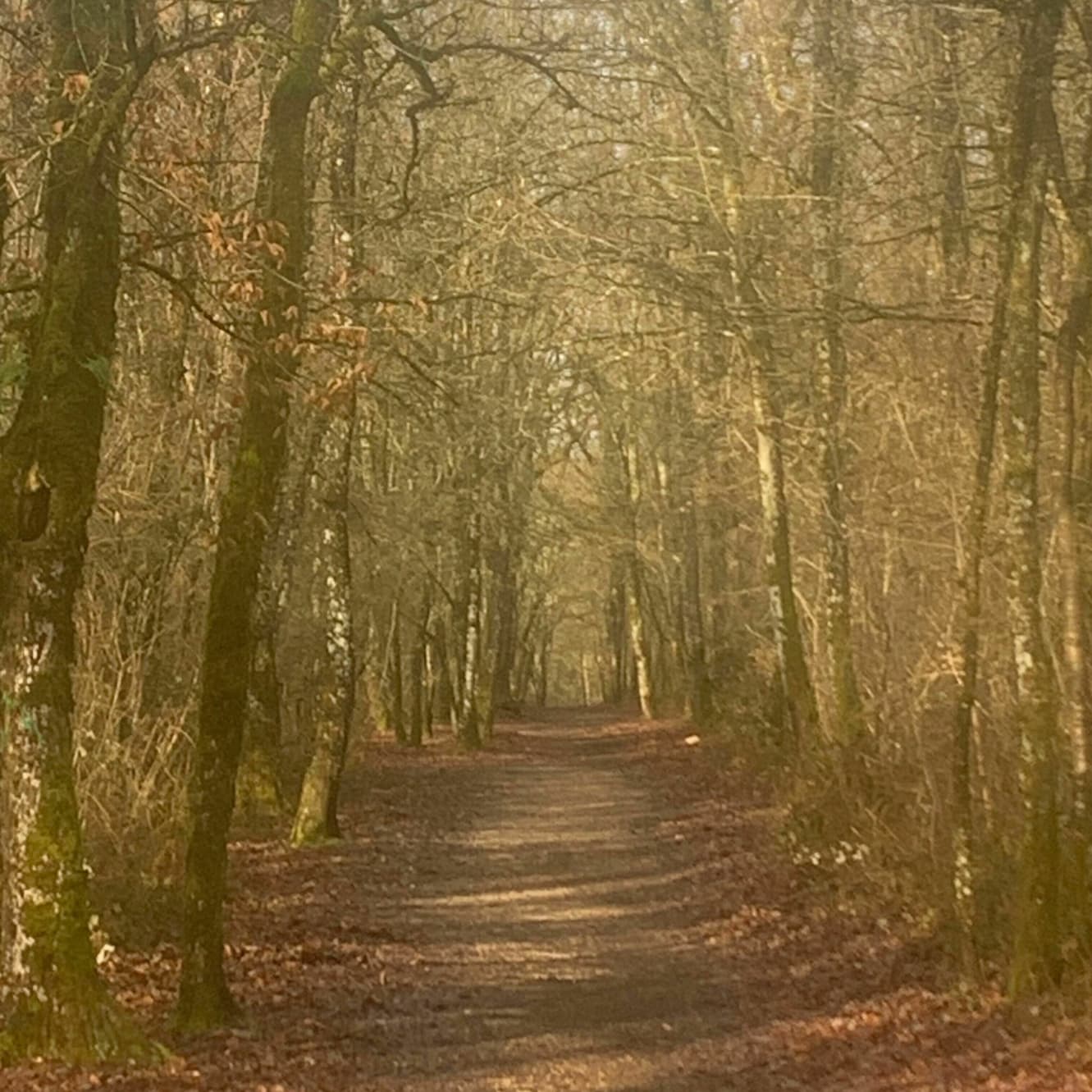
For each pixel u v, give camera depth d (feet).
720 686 122.62
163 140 41.19
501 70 63.62
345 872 59.93
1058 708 35.99
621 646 209.36
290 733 93.81
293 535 75.20
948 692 55.01
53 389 31.81
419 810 81.87
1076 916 34.96
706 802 80.53
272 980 40.70
